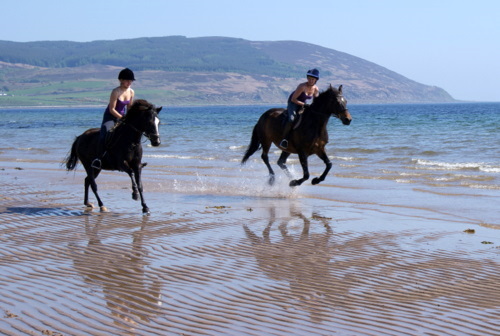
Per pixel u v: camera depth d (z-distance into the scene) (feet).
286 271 25.71
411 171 63.41
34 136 144.66
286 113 48.91
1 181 57.72
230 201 45.91
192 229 35.09
